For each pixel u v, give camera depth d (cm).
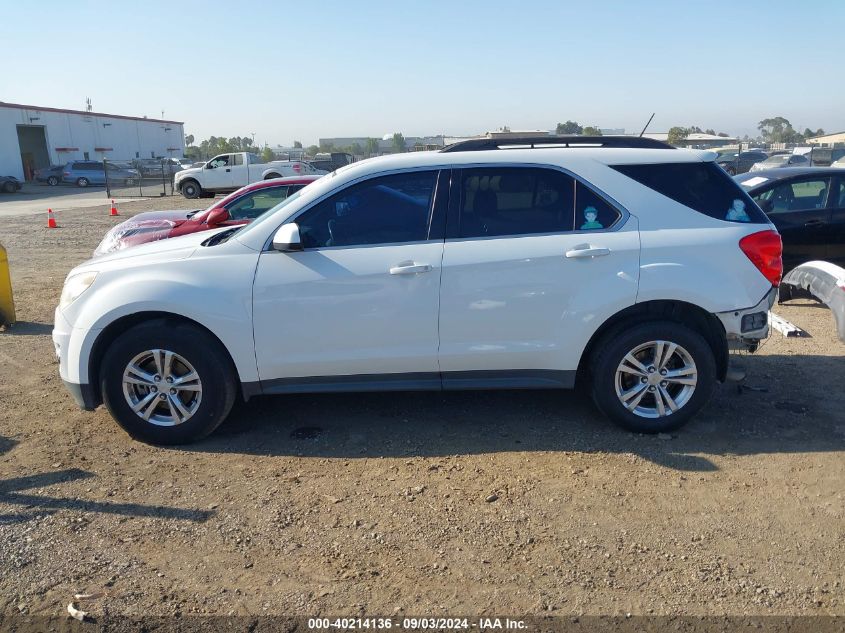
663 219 456
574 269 446
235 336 448
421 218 459
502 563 333
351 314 449
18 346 718
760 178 922
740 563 331
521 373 463
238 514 379
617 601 305
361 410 524
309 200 460
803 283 710
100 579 323
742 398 539
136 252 488
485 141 486
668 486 404
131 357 451
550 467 429
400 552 343
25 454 454
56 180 4609
